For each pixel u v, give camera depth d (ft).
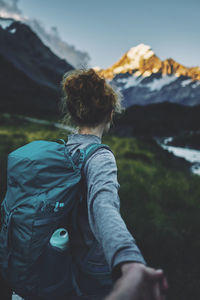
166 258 10.22
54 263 2.55
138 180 21.57
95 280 2.90
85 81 3.08
